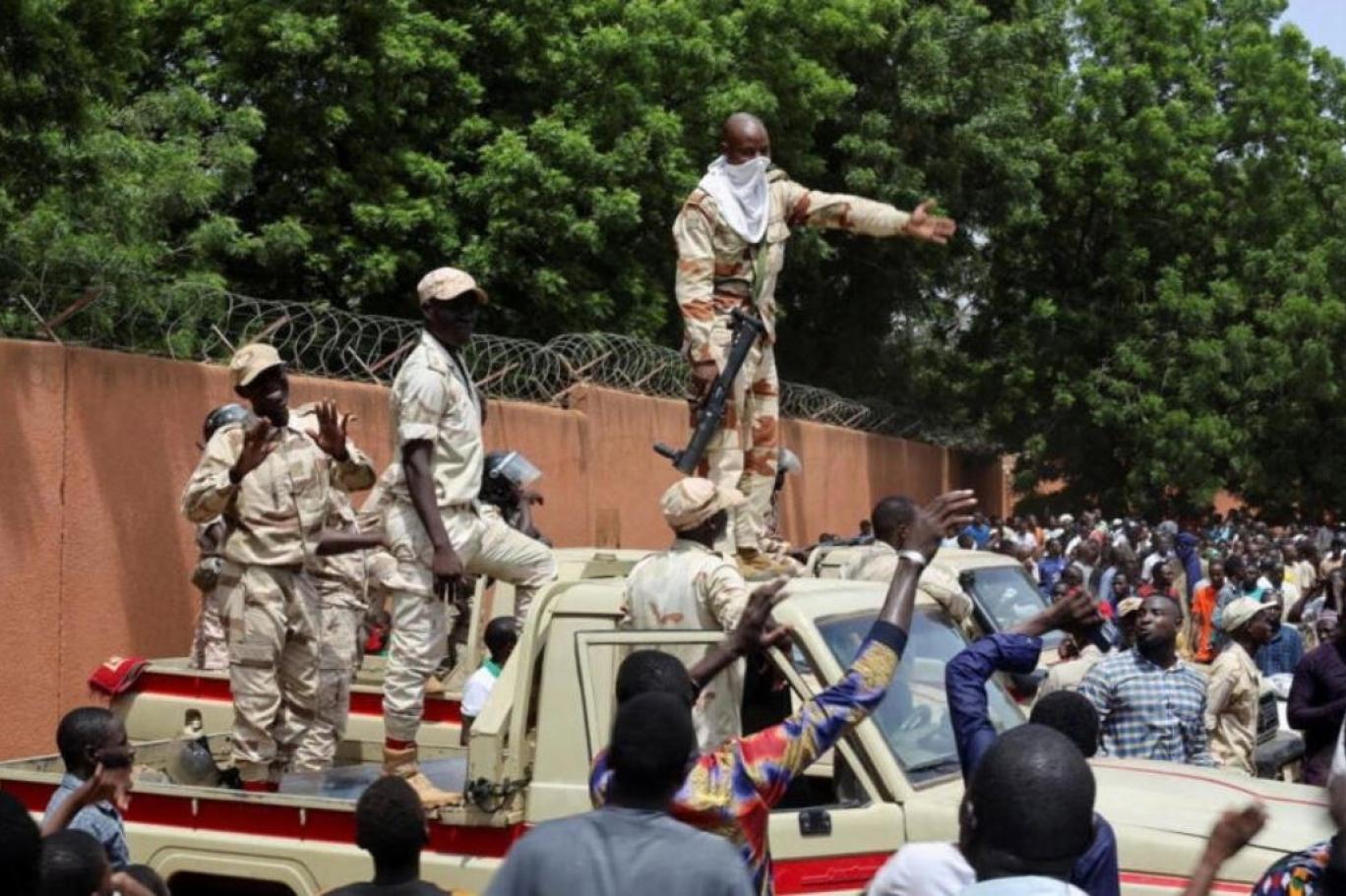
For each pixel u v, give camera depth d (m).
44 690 11.09
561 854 3.65
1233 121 35.94
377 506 8.45
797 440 23.39
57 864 4.04
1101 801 6.25
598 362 18.39
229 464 7.31
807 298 30.16
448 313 7.24
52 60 12.68
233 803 6.60
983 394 35.16
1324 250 34.97
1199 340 34.00
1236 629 10.30
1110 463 35.75
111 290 11.93
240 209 19.11
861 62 28.08
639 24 20.80
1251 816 4.07
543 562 7.66
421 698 7.13
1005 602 12.49
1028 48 29.77
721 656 5.13
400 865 4.82
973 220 30.64
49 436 11.16
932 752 6.43
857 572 8.14
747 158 8.01
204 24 18.80
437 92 19.89
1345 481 35.38
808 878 6.03
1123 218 34.69
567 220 19.33
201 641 9.75
